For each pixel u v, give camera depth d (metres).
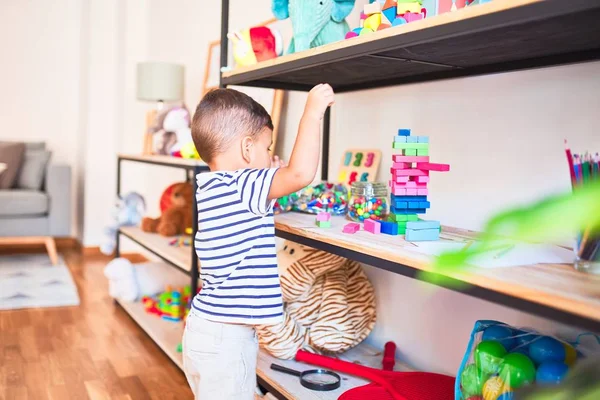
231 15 2.62
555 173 1.15
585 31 0.90
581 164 0.86
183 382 1.87
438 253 0.94
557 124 1.15
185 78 3.34
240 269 1.12
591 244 0.83
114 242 2.99
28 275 3.32
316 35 1.46
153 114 3.16
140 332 2.38
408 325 1.55
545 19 0.81
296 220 1.39
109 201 4.08
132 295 2.60
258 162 1.22
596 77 1.07
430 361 1.49
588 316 0.65
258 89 2.30
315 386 1.35
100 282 3.23
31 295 2.89
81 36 4.37
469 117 1.36
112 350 2.16
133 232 2.76
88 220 4.05
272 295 1.13
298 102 2.09
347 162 1.75
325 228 1.25
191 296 1.88
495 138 1.29
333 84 1.69
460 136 1.38
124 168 4.07
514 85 1.24
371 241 1.06
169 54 3.60
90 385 1.83
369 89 1.67
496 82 1.28
